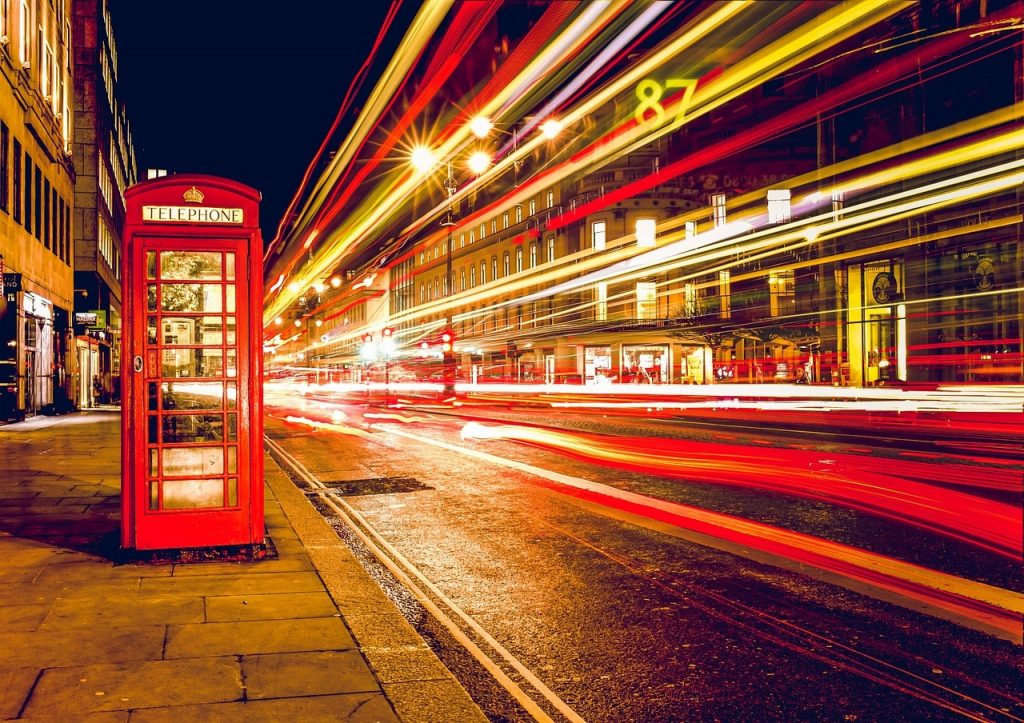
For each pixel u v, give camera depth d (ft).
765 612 17.28
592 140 179.42
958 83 100.27
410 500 32.89
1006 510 28.43
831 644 15.25
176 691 12.30
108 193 157.07
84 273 129.49
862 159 119.96
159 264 22.06
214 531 21.94
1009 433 60.70
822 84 129.80
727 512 28.78
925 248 105.60
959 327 99.60
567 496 33.14
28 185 84.89
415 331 278.26
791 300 154.81
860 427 68.23
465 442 59.26
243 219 22.58
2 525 25.59
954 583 19.31
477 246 229.66
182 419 21.97
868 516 27.66
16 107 78.18
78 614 16.26
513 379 206.08
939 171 103.30
